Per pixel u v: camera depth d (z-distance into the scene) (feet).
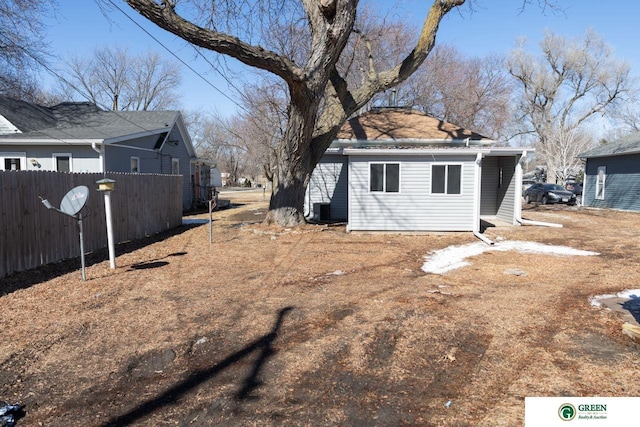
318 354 12.16
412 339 13.17
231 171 213.87
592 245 32.40
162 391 10.18
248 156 172.14
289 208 39.93
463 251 29.73
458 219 38.70
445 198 38.63
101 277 21.50
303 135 36.73
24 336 13.56
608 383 10.18
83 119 59.26
